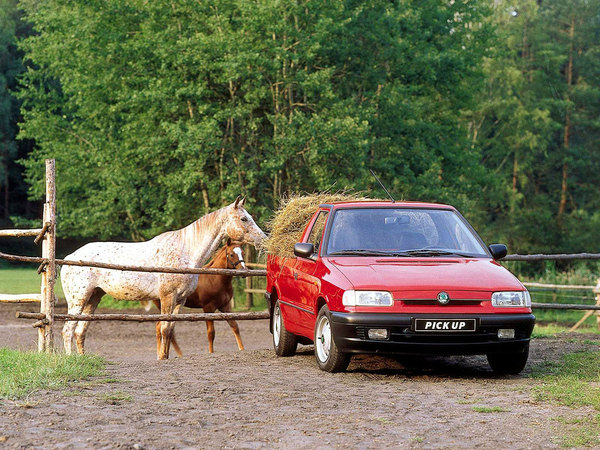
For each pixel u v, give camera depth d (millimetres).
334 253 8734
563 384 7609
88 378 8031
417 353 7707
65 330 12086
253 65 26750
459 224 9211
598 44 63781
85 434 5547
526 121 55750
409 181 30078
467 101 37719
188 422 5965
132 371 8664
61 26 30766
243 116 27203
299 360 9727
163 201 30297
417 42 31734
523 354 8266
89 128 32344
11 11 64375
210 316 11375
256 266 23719
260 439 5465
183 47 27047
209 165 28250
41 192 32625
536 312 28594
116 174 28375
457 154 35812
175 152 26531
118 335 19984
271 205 29188
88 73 29734
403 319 7672
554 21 65062
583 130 62094
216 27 28016
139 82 28594
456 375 8383
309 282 8797
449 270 8117
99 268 11961
